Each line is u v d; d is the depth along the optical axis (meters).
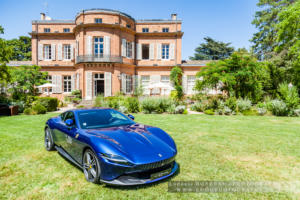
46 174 3.21
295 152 4.42
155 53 21.92
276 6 25.38
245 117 10.49
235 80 13.76
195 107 13.77
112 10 19.12
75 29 19.78
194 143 5.14
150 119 9.43
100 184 2.88
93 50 18.89
